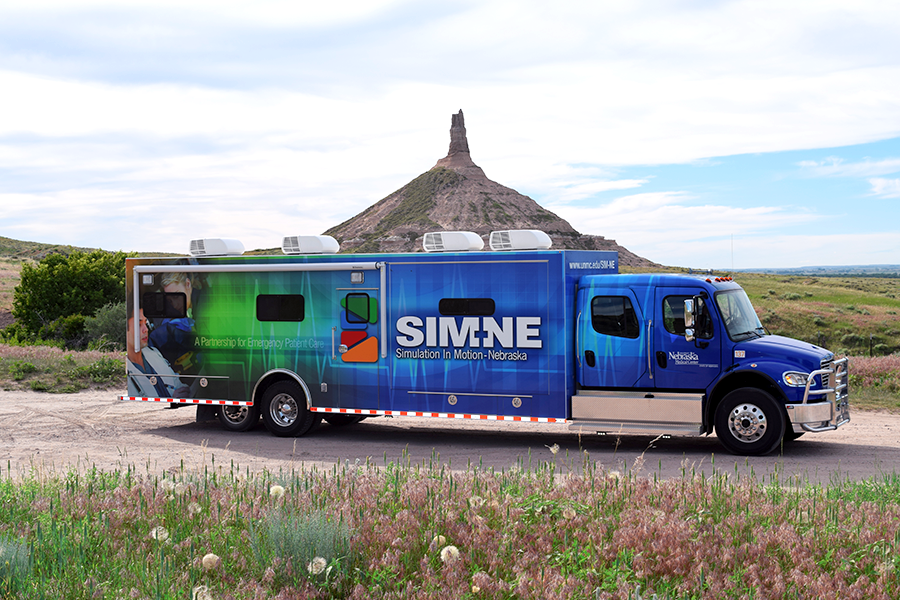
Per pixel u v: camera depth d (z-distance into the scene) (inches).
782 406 401.1
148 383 520.1
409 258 451.8
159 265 514.3
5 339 1501.0
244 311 494.0
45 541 205.6
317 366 476.4
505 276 431.5
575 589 176.1
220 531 218.8
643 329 418.6
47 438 478.0
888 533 212.1
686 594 168.2
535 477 291.7
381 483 276.5
